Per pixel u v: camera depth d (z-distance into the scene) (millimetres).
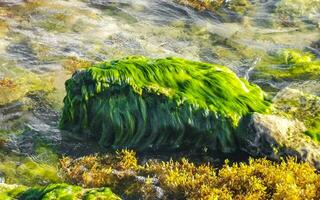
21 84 11859
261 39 14383
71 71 12469
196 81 10406
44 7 15312
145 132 9969
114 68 10367
